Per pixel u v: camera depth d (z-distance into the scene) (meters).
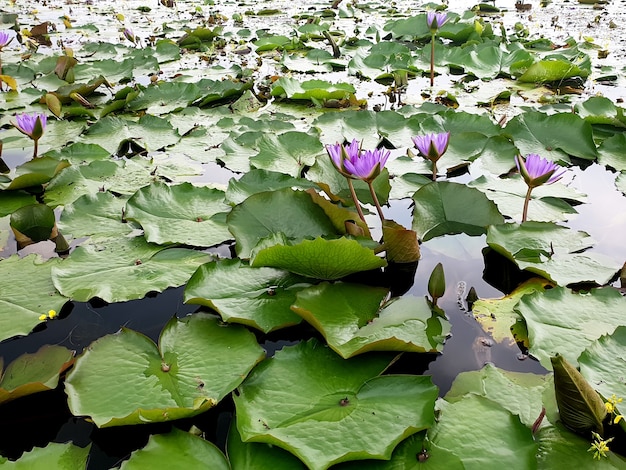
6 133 3.29
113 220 2.19
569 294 1.63
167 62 5.33
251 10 8.19
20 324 1.58
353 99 3.85
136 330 1.58
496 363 1.43
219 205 2.26
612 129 3.27
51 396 1.38
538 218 2.21
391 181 2.57
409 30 6.11
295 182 2.39
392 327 1.52
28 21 7.21
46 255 1.98
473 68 4.80
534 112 3.10
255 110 3.81
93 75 4.71
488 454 1.13
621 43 5.65
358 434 1.16
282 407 1.26
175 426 1.26
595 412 1.14
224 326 1.55
